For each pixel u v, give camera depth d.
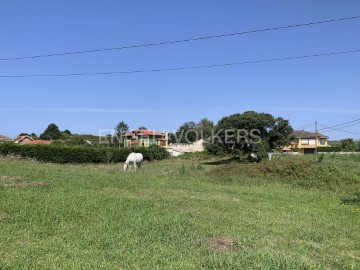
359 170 31.88
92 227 9.30
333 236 10.23
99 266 6.52
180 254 7.48
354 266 7.55
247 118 64.75
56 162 44.81
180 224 10.06
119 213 11.02
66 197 13.12
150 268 6.57
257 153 60.81
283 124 65.69
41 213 10.45
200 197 15.75
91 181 18.61
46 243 7.84
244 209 13.45
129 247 7.79
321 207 15.22
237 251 7.88
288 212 13.50
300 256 7.84
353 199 17.80
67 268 6.36
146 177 23.14
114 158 51.75
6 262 6.51
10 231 8.66
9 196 12.80
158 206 12.66
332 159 53.41
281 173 24.92
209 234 9.24
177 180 22.53
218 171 26.66
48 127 103.56
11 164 26.69
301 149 101.50
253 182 23.30
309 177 23.86
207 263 6.91
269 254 7.45
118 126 80.50
